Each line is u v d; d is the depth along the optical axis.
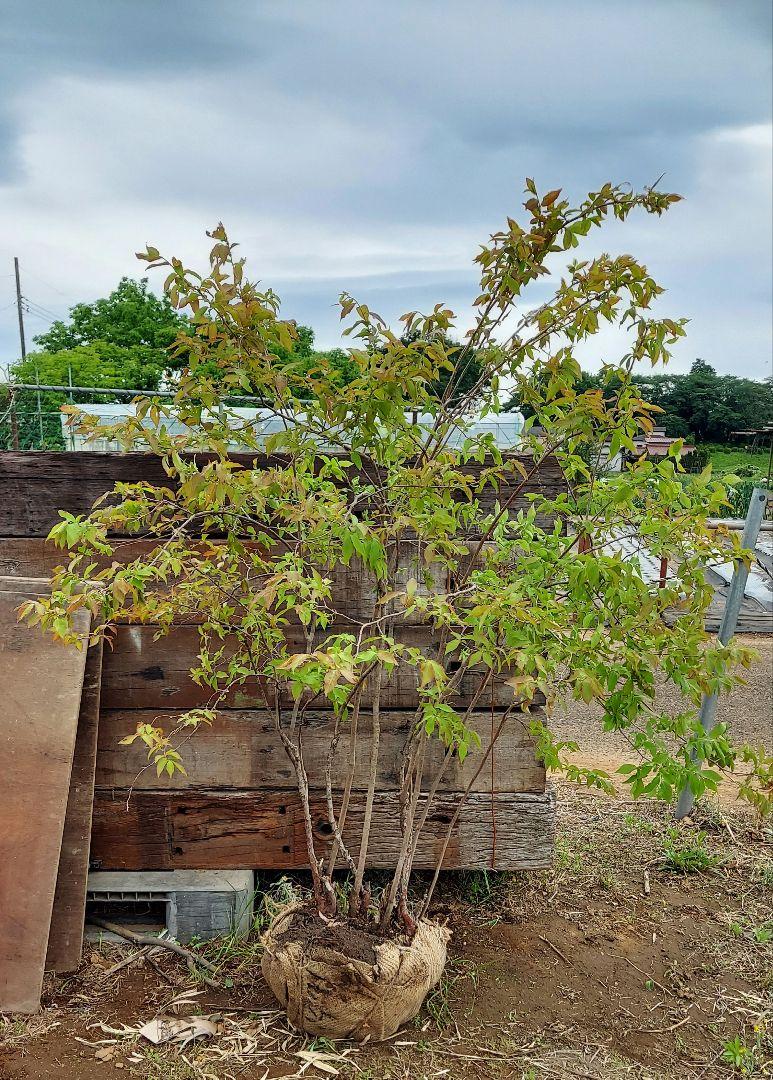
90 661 3.49
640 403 2.59
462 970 3.33
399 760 3.72
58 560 3.68
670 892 4.05
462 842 3.77
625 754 6.17
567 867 4.25
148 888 3.54
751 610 10.75
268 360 2.56
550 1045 2.91
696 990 3.27
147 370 36.62
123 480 3.69
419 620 3.62
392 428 2.71
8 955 3.05
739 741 6.50
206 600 2.96
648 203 2.46
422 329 2.66
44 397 23.72
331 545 2.87
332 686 2.15
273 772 3.69
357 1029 2.83
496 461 2.88
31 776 3.22
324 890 3.07
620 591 2.55
